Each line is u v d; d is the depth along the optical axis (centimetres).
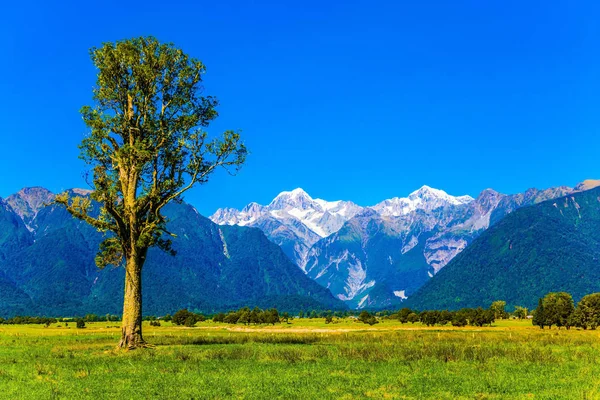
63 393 2895
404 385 3100
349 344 6538
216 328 17050
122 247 5481
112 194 5288
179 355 4578
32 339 9069
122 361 4294
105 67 5481
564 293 18950
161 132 5484
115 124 5416
